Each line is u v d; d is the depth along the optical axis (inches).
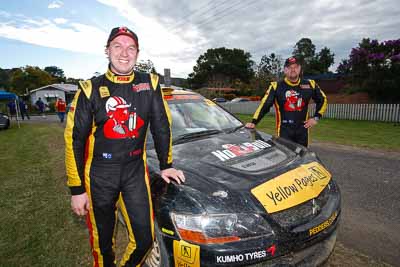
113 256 78.4
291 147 103.5
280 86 145.9
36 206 144.4
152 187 81.3
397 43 517.0
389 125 420.5
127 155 70.1
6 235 116.4
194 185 74.9
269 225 68.1
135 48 69.1
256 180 76.3
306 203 76.1
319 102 148.3
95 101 67.0
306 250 73.2
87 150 69.7
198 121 123.5
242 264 65.0
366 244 101.4
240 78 2437.3
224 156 90.1
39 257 100.4
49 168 216.8
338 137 320.2
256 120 146.6
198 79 2481.5
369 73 556.7
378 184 159.5
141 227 71.8
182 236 68.6
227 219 67.3
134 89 70.2
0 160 256.5
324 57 2110.0
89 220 73.6
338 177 174.2
